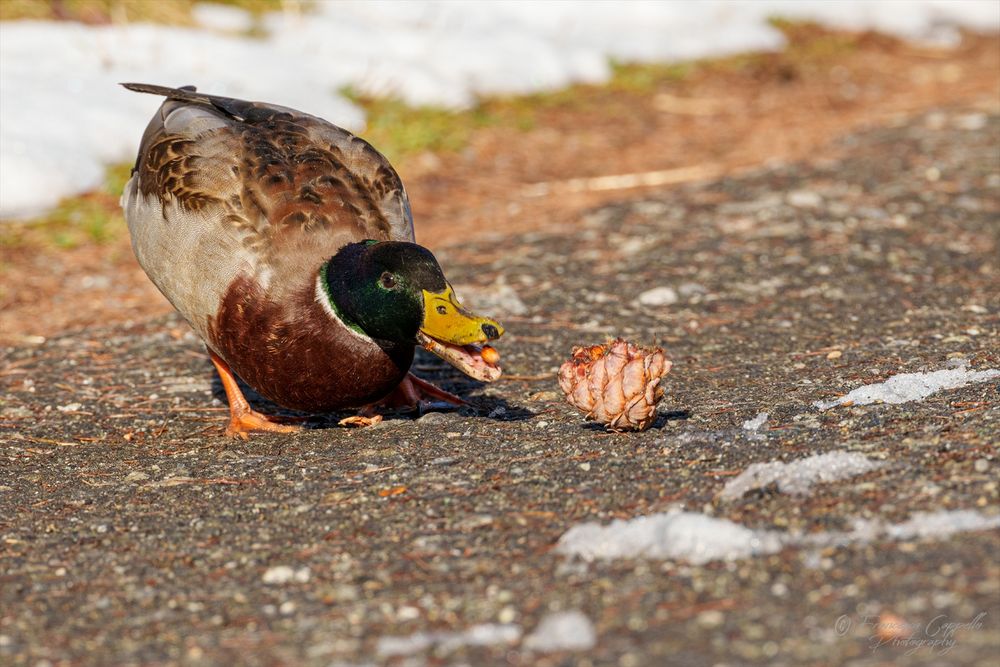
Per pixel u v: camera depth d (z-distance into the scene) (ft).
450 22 79.87
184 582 22.45
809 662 17.95
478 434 29.40
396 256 27.55
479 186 58.90
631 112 71.82
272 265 28.84
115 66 62.44
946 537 20.97
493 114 68.59
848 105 74.43
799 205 51.44
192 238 29.73
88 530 25.20
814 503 22.89
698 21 88.33
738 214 50.75
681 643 18.80
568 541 22.44
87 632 20.79
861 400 29.14
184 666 19.48
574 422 29.81
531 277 44.42
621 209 52.80
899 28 95.04
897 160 58.59
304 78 66.08
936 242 46.62
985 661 17.33
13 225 50.85
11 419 33.45
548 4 84.43
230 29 73.26
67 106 57.26
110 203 53.36
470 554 22.57
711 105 74.02
